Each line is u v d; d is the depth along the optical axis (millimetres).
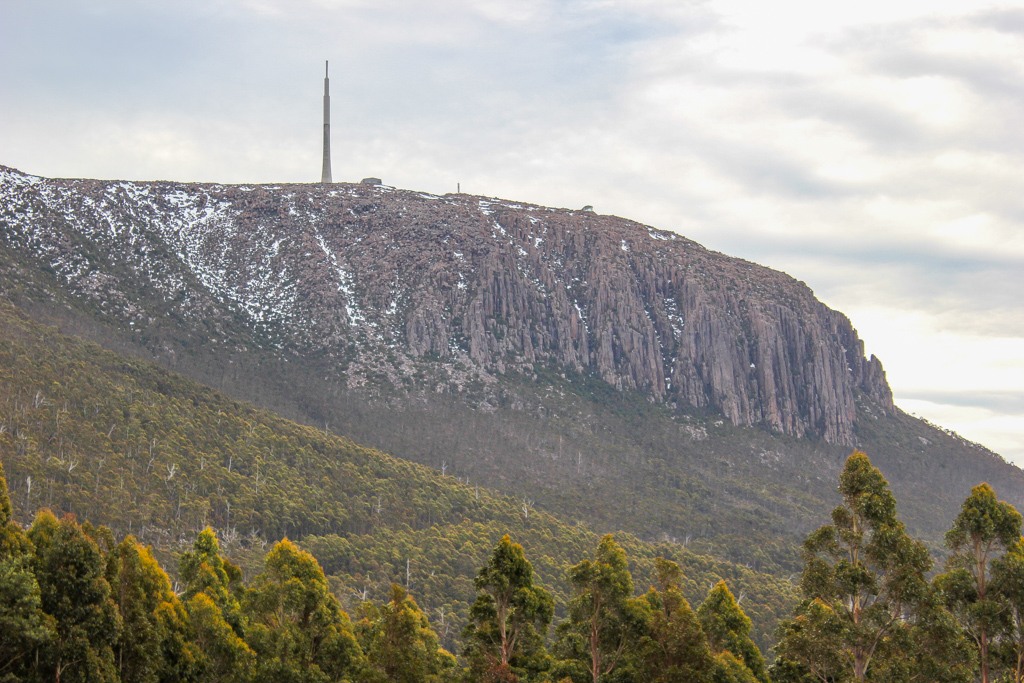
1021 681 88062
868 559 91750
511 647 101188
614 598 102000
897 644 89125
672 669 96125
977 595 91750
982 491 92938
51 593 87188
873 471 93438
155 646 95000
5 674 84062
